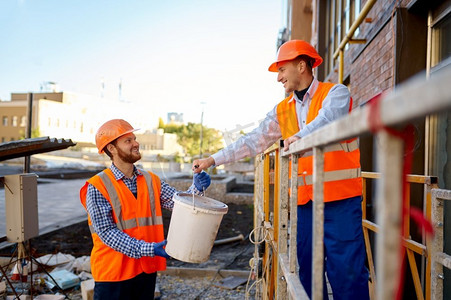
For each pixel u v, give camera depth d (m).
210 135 61.41
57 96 64.75
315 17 10.59
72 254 6.11
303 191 2.39
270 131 2.77
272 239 2.79
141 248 2.41
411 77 3.62
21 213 4.11
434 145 3.41
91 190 2.53
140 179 2.77
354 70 5.79
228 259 6.21
